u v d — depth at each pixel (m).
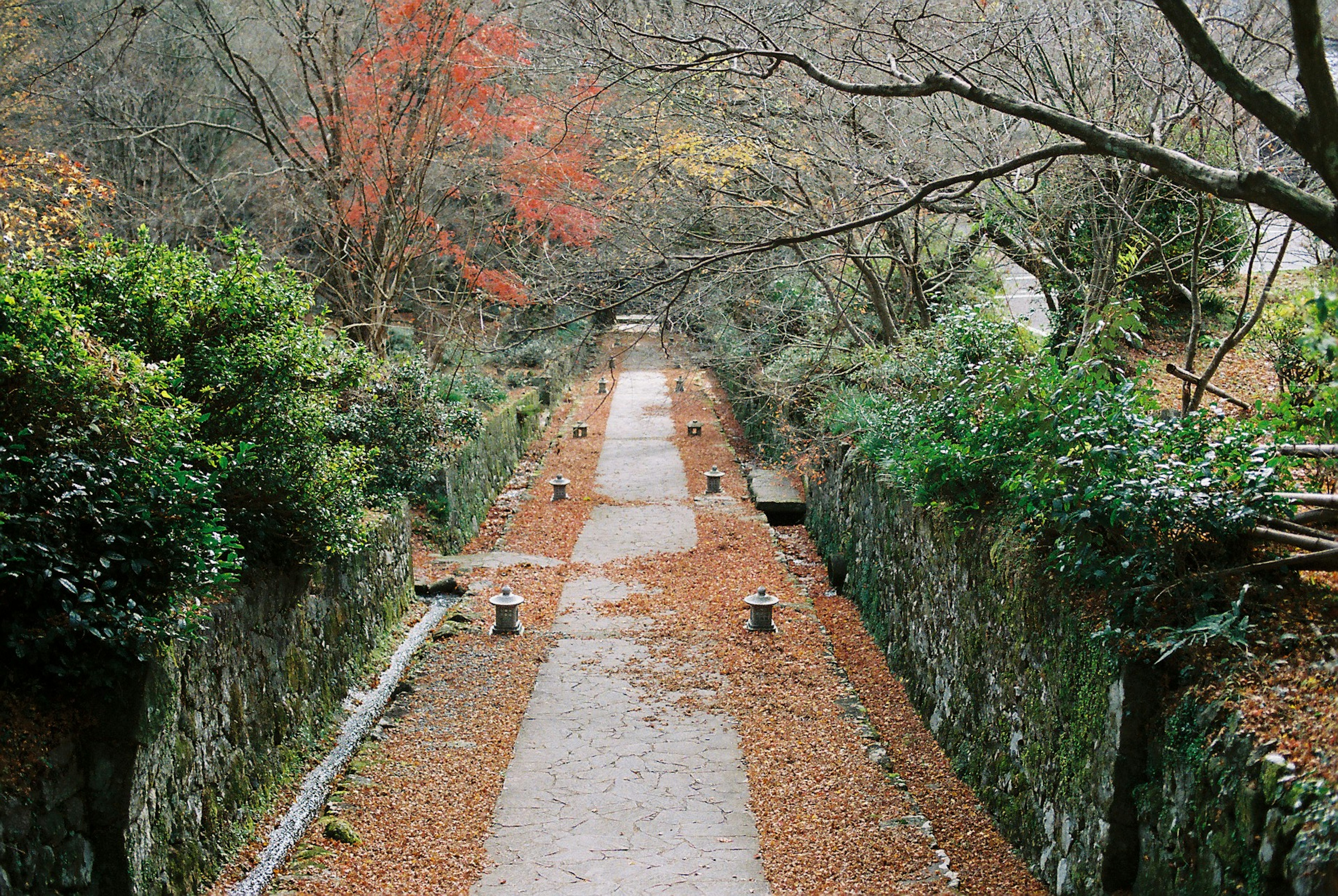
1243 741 4.26
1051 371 6.14
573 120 12.27
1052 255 9.42
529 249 16.05
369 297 15.45
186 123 16.03
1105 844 5.16
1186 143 8.24
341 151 15.02
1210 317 12.02
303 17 14.82
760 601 11.08
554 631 11.20
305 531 7.29
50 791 4.69
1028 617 6.54
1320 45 4.17
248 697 6.74
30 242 7.93
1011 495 7.28
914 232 11.35
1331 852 3.58
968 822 7.05
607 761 7.93
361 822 6.90
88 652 5.00
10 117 15.75
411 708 9.01
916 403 8.79
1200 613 5.03
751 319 15.66
